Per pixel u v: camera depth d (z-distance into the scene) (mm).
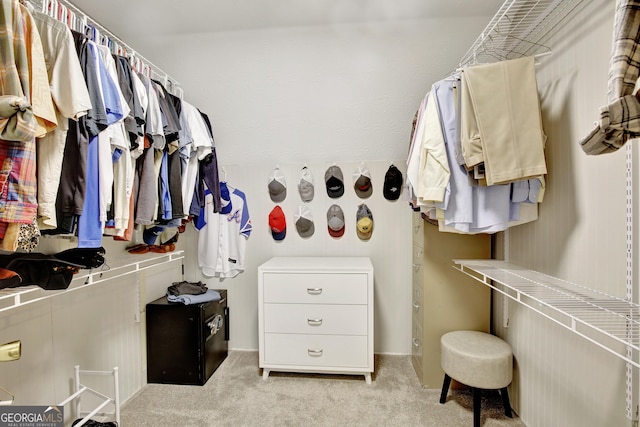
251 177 2477
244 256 2471
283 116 2211
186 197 1728
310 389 1894
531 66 1240
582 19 1167
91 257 1188
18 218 816
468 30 1774
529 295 1059
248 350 2477
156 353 1980
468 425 1560
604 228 1069
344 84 2023
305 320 1988
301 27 1827
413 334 2213
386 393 1846
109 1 1614
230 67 2016
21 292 964
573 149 1216
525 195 1327
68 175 1005
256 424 1574
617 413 1013
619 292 1010
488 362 1495
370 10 1692
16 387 1196
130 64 1347
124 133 1190
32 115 751
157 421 1597
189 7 1671
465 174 1355
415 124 1710
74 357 1465
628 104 617
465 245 1882
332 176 2354
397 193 2332
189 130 1672
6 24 764
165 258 2189
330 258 2346
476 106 1253
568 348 1242
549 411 1364
